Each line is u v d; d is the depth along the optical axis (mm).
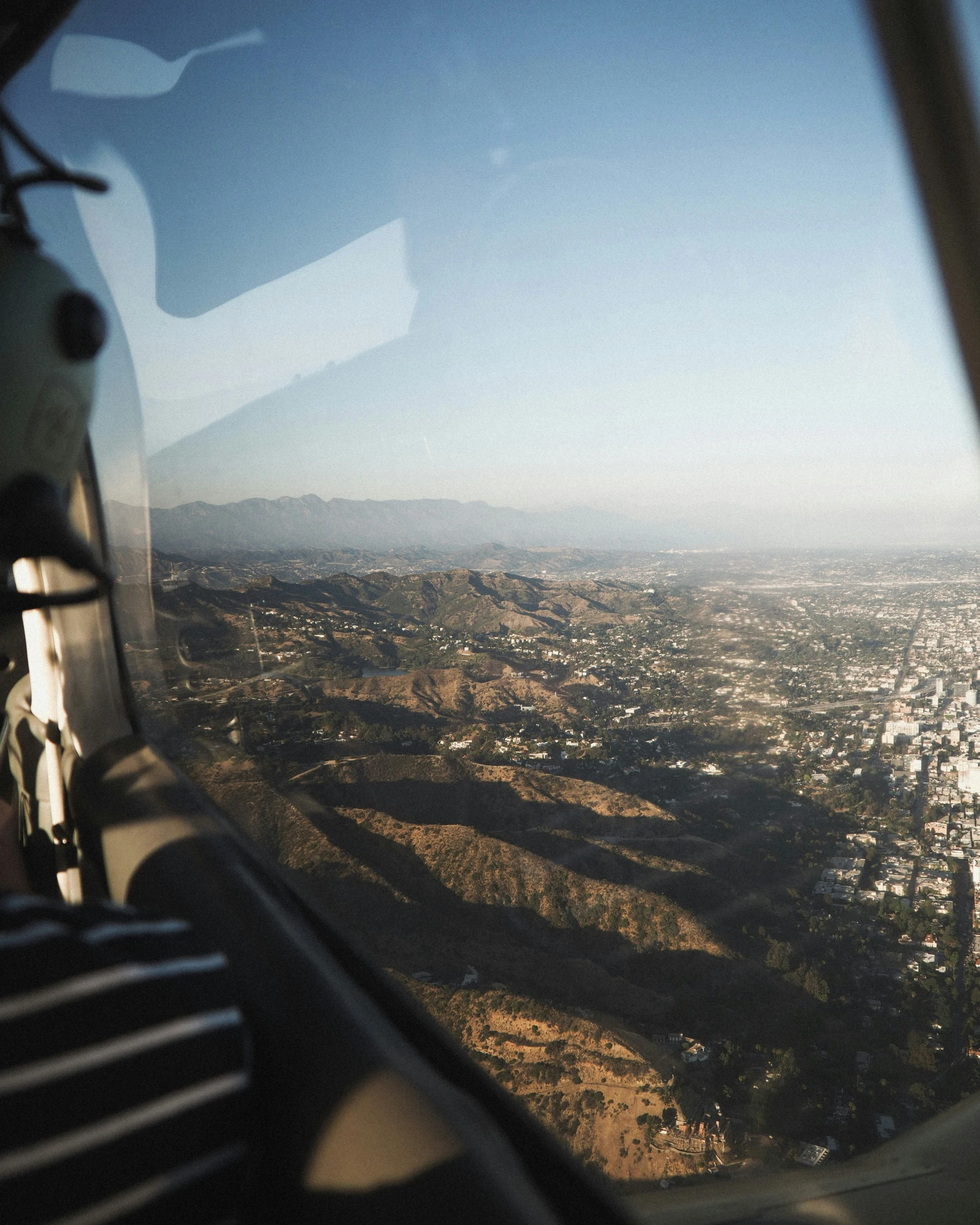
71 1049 219
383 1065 301
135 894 470
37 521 312
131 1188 219
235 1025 252
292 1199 277
